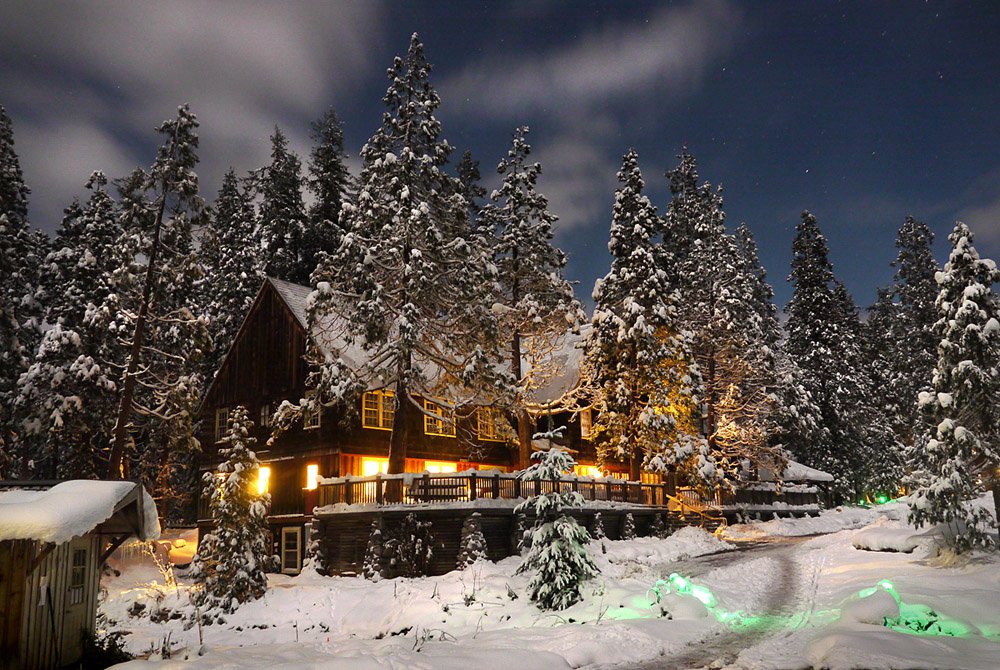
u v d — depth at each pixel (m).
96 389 40.62
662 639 15.43
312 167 56.09
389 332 33.44
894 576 21.67
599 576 21.09
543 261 40.66
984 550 22.41
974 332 24.08
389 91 35.50
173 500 49.56
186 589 27.08
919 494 24.14
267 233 54.56
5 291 46.00
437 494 29.20
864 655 12.65
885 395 71.12
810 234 66.31
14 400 41.78
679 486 42.44
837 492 59.31
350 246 31.61
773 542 35.72
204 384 49.75
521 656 13.97
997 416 23.59
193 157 35.66
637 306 40.16
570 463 20.31
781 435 58.09
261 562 24.73
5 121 46.91
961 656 12.72
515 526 28.83
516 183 41.12
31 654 13.41
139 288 35.56
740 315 52.72
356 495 30.03
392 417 37.09
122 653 16.45
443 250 33.53
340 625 22.00
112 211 49.34
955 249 25.62
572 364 47.44
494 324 33.34
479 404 36.25
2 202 45.62
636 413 40.22
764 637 15.59
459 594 21.89
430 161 35.16
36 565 13.18
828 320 64.19
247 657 15.39
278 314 38.47
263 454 37.34
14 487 14.83
